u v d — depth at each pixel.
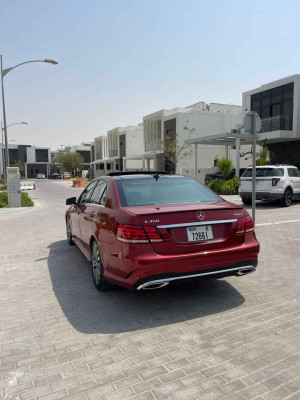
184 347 2.96
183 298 4.07
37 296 4.28
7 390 2.44
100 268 4.14
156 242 3.41
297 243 6.83
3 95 19.98
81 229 5.30
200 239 3.59
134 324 3.42
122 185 4.32
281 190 12.68
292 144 24.55
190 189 4.52
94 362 2.77
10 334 3.29
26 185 32.94
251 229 3.90
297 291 4.23
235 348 2.92
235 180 19.91
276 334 3.15
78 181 39.34
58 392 2.40
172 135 34.91
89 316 3.64
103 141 64.25
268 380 2.48
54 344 3.08
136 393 2.37
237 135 20.05
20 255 6.42
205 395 2.33
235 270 3.71
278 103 24.34
